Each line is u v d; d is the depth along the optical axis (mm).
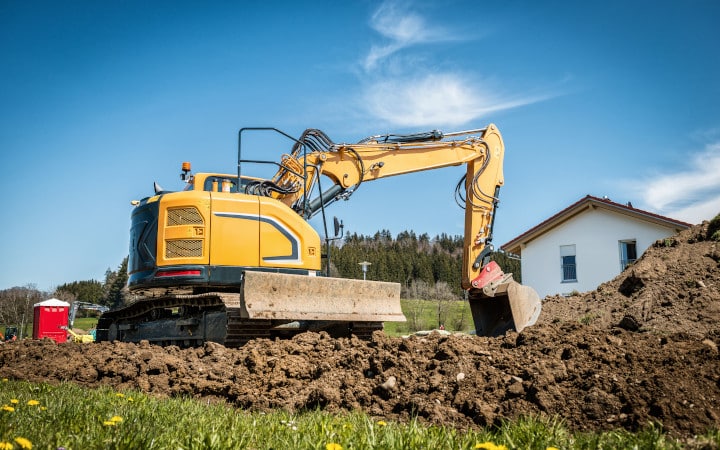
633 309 11070
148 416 4738
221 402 6121
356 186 11320
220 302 9406
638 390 4875
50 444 3590
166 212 9602
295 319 8734
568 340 6137
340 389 6031
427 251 122688
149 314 11812
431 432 4215
